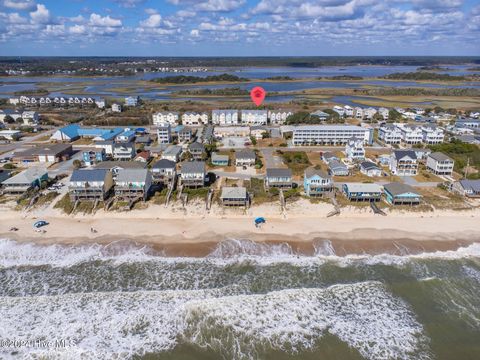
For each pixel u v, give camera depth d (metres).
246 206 75.62
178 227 68.81
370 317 48.06
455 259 60.38
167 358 41.97
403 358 42.22
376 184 81.81
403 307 49.81
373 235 66.69
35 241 64.31
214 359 42.00
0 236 65.69
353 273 56.59
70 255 60.56
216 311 48.62
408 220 72.12
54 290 52.56
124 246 63.00
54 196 80.69
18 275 55.84
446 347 43.62
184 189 83.50
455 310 49.34
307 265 58.38
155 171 86.75
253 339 44.66
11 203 77.50
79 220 71.44
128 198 77.94
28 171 85.75
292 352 42.97
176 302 50.19
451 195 82.31
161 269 57.25
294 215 73.25
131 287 53.25
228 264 58.53
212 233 66.94
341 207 75.62
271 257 60.31
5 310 48.25
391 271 57.16
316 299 51.03
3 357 41.50
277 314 48.34
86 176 77.06
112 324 46.34
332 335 45.28
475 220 72.50
